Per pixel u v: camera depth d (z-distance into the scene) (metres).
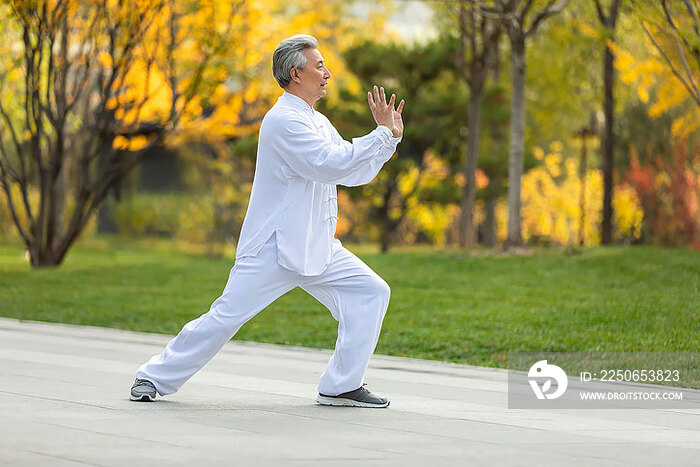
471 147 30.78
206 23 24.72
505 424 7.57
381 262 23.23
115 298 18.83
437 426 7.39
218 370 10.46
